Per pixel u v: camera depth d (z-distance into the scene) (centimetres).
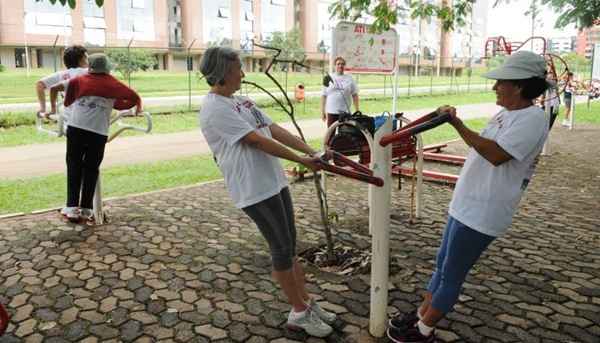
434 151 1027
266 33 5681
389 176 285
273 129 314
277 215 293
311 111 1784
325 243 475
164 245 461
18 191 666
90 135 487
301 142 315
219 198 629
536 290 376
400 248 463
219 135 281
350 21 779
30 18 4344
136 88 2652
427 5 714
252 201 286
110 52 2833
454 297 278
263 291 372
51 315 339
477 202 263
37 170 817
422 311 298
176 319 332
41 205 600
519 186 260
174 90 2583
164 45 4994
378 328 306
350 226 526
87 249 450
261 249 454
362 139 539
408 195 662
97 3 441
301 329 317
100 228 504
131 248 453
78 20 4506
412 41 5872
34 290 374
